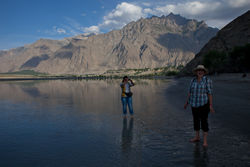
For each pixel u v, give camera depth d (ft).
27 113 33.71
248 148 15.55
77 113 33.01
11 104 46.01
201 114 16.87
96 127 23.43
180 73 359.66
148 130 21.59
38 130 22.43
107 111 34.40
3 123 26.23
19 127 23.95
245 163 13.06
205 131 16.53
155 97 53.47
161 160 13.80
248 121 23.45
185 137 18.85
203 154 14.69
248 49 194.29
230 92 54.95
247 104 34.83
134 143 17.46
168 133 20.25
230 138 17.98
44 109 37.86
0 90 98.02
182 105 38.91
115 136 19.67
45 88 112.16
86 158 14.42
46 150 16.16
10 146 17.24
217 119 25.22
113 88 103.96
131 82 30.04
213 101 40.29
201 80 17.07
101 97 58.23
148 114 30.60
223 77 172.45
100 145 17.10
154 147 16.37
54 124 25.30
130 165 13.14
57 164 13.52
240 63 205.05
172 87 94.27
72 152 15.61
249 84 83.15
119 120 26.99
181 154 14.80
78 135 20.22
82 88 107.04
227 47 281.74
